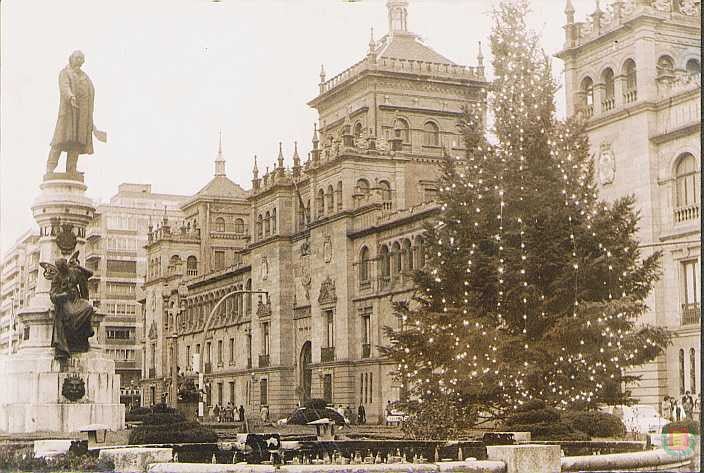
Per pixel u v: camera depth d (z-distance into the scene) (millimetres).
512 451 21969
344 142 80375
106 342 95875
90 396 41781
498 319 44344
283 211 88750
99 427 33031
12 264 65250
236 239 98750
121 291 97500
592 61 59219
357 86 84688
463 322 43531
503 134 47969
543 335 43188
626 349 43062
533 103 48344
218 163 90688
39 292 42938
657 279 45531
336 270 79500
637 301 44750
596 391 42438
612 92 58062
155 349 96000
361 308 76688
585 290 43531
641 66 55031
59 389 41094
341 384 76938
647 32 55062
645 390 51406
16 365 41562
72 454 25547
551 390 42094
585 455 25719
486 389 41719
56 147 43594
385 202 79438
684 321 51281
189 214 99250
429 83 84375
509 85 49188
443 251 46156
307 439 32156
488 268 44250
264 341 90062
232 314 95938
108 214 96000
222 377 96000
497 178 46062
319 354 81000
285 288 87750
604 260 43094
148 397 95312
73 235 42969
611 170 56938
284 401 85875
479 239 45750
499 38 57531
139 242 97688
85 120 43938
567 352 42406
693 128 51750
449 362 43281
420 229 69438
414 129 83688
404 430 37125
